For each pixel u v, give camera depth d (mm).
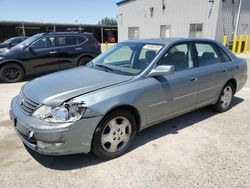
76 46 8719
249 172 2846
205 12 18078
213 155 3211
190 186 2611
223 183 2656
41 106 2740
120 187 2604
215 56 4504
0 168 2932
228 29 18516
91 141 2859
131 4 25250
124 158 3154
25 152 3297
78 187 2605
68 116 2648
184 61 3887
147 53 3674
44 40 8164
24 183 2668
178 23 20438
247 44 18188
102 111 2809
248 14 19859
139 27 24844
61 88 2969
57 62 8422
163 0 21344
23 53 7789
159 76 3453
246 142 3574
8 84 7641
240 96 6051
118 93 2977
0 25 35469
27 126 2719
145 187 2602
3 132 3928
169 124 4238
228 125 4199
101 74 3471
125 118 3145
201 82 4047
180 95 3750
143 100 3230
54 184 2652
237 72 4844
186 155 3217
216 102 4637
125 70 3559
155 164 3016
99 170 2900
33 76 8758
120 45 4363
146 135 3807
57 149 2662
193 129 4035
